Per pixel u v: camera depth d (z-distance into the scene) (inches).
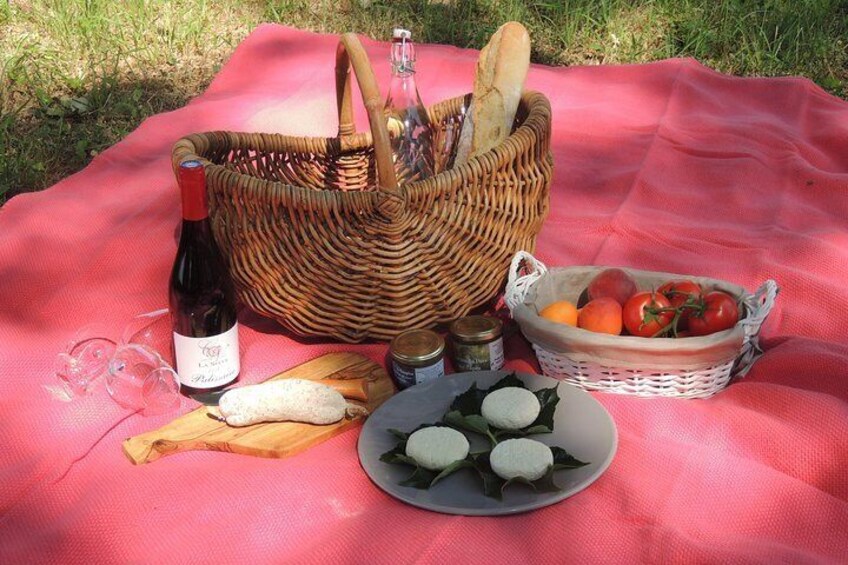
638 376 72.8
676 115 129.1
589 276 81.0
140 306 90.0
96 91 138.9
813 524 61.9
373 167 95.2
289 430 70.7
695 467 65.5
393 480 64.8
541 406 70.1
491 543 60.0
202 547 60.8
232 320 74.4
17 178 122.5
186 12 161.6
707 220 105.7
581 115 127.8
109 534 62.0
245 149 87.8
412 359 73.7
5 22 152.9
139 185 112.0
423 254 75.5
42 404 74.5
